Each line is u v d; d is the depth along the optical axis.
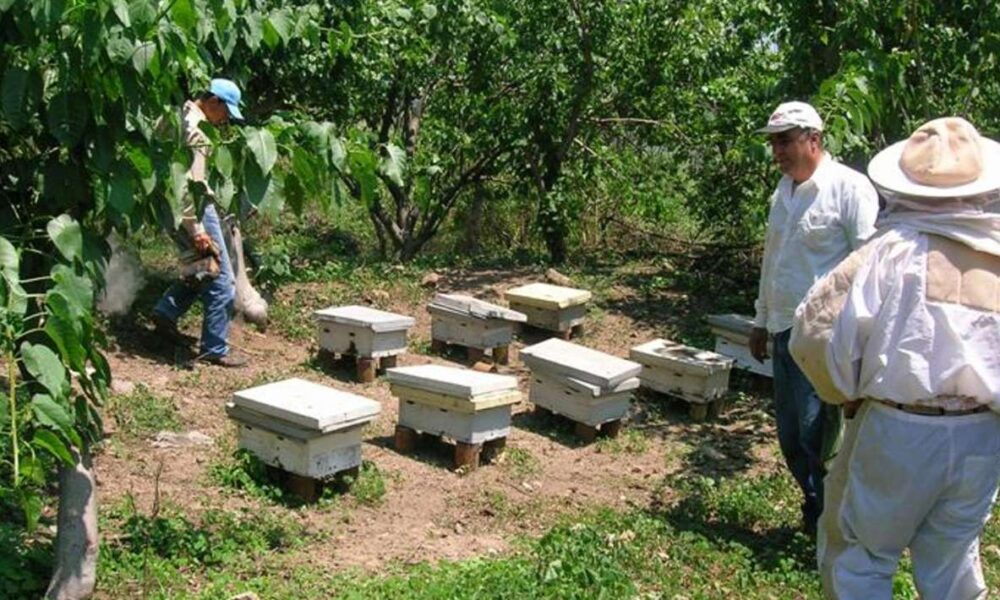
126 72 3.59
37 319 3.82
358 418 5.57
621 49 11.29
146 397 6.51
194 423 6.36
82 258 3.71
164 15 3.60
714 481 6.17
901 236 3.43
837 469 3.66
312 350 7.99
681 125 11.64
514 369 8.14
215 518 5.02
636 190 12.33
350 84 9.37
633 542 5.18
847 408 3.66
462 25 10.09
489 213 13.48
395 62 10.47
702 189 11.38
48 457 5.00
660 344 7.83
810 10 7.86
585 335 9.05
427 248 13.34
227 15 4.08
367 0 8.88
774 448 6.88
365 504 5.55
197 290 7.50
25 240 3.80
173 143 3.95
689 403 7.41
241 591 4.35
